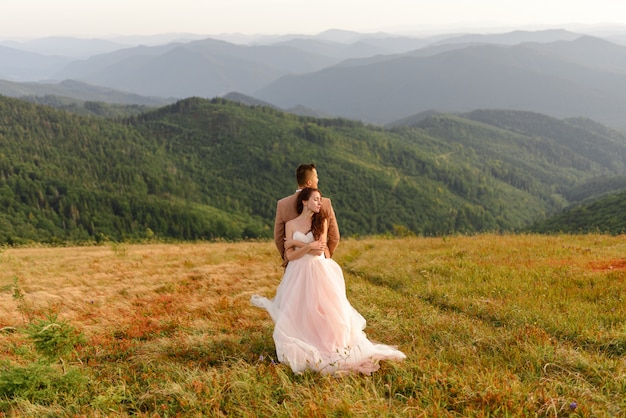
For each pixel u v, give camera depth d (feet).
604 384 15.02
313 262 18.42
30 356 19.35
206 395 15.39
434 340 20.83
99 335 24.56
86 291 37.58
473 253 45.09
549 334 20.58
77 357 20.49
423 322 23.57
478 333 20.85
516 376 15.57
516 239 56.18
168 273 44.91
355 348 17.46
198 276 42.27
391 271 40.04
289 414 13.70
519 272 33.91
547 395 13.93
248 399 15.15
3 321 27.53
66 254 67.67
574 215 447.42
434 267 38.58
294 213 18.67
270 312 19.13
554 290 28.14
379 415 13.30
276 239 19.47
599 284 28.78
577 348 18.51
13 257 62.49
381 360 17.70
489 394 14.16
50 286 40.06
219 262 51.29
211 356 19.85
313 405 13.66
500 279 32.19
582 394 14.19
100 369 19.35
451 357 18.12
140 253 62.08
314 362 16.89
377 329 23.00
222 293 34.86
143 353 20.98
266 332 22.98
